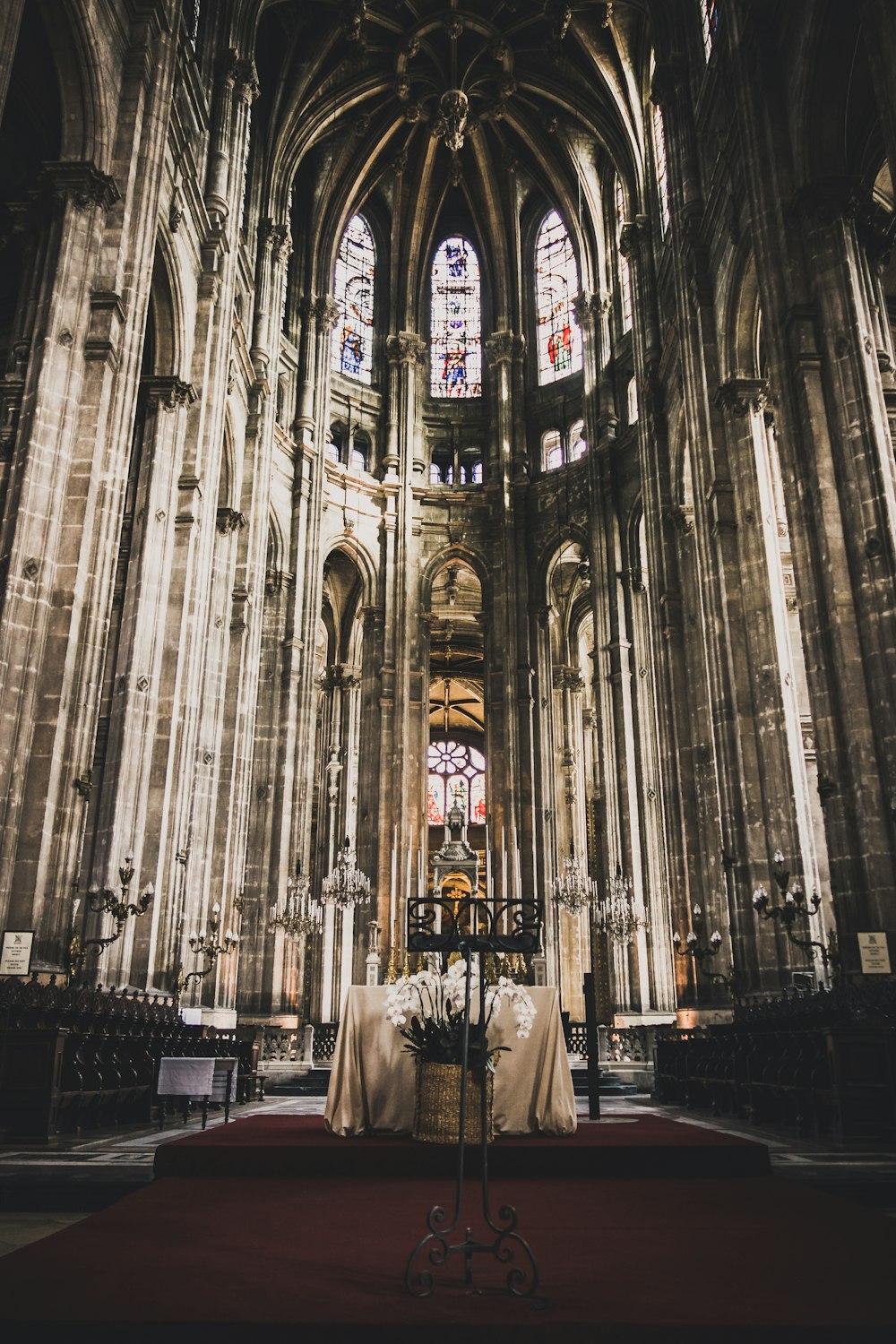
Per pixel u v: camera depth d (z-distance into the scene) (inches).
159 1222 247.0
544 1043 382.0
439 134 1427.2
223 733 1068.5
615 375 1401.3
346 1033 384.2
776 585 855.1
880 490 647.8
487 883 1325.0
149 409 864.3
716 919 964.6
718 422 940.6
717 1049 628.1
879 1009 486.9
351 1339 166.2
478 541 1460.4
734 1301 180.9
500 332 1534.2
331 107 1391.5
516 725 1357.0
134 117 732.7
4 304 1000.2
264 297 1246.9
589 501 1390.3
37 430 619.8
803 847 786.2
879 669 617.9
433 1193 291.9
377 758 1341.0
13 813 558.3
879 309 711.7
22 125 827.4
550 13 1280.8
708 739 1035.3
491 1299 182.9
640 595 1302.9
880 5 562.6
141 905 660.7
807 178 741.3
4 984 486.9
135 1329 166.2
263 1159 324.2
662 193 1261.1
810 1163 358.0
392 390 1508.4
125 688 766.5
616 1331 167.3
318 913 1209.4
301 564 1307.8
